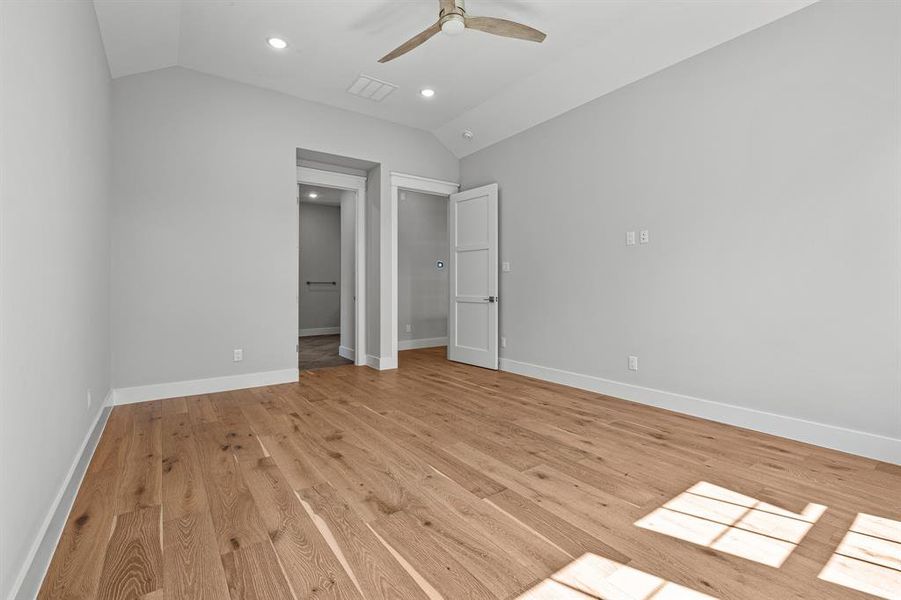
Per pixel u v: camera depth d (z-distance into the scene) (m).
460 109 4.53
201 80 3.71
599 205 3.73
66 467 1.85
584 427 2.82
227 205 3.83
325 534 1.57
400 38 3.23
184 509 1.75
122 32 2.88
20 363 1.28
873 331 2.28
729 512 1.74
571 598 1.25
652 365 3.33
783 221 2.61
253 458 2.29
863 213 2.30
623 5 2.86
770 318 2.67
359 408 3.27
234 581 1.31
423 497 1.86
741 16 2.69
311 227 8.76
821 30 2.44
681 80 3.12
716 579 1.34
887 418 2.24
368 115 4.68
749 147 2.75
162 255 3.52
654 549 1.49
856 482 2.01
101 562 1.40
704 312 3.00
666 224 3.22
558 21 3.03
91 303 2.52
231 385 3.84
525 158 4.48
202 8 2.84
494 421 2.95
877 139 2.25
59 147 1.79
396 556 1.45
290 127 4.18
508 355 4.73
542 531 1.60
